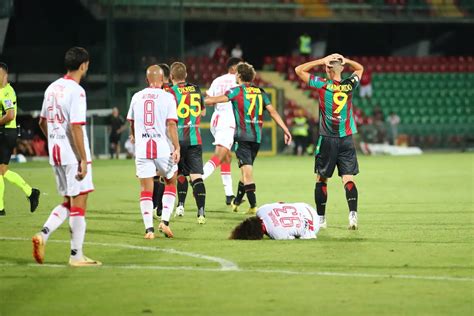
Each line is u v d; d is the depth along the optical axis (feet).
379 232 116.16
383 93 414.41
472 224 125.80
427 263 90.43
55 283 80.64
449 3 444.55
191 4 407.03
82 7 345.51
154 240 108.78
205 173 137.80
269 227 109.19
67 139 89.56
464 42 473.67
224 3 411.13
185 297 74.43
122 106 327.26
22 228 122.01
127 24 326.85
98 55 331.36
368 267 88.07
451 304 71.26
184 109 127.85
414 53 463.01
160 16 325.21
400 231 117.29
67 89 88.74
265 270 86.48
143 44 326.65
